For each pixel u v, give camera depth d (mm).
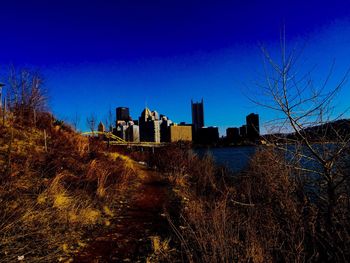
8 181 8016
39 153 12039
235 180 11297
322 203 5633
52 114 19984
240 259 4793
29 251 5445
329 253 5016
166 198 11148
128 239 6664
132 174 15781
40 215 6742
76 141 17312
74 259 5598
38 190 8594
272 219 5938
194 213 6922
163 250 5941
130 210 9203
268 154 5730
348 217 5078
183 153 22609
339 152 4707
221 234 5168
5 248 5387
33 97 18625
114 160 17781
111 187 11242
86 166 12766
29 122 16172
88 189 10047
